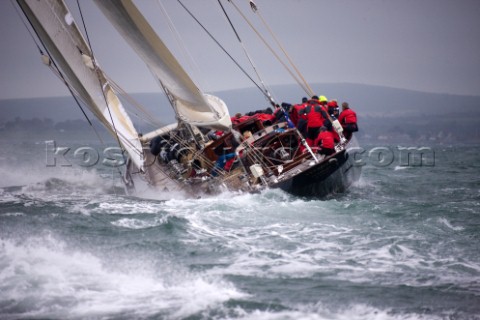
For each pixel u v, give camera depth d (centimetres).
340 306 2930
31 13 5388
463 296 3053
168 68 5231
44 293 2995
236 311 2856
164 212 4772
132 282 3178
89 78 5766
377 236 4109
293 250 3781
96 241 3838
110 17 5250
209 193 5525
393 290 3123
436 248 3825
